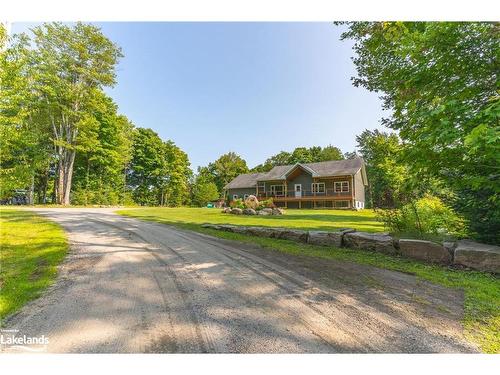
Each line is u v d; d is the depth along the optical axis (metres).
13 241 6.16
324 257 5.19
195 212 16.55
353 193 25.19
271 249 5.88
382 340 2.39
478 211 5.18
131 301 3.15
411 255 5.08
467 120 3.61
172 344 2.33
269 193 31.42
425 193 6.81
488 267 4.27
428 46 3.95
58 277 3.95
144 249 5.80
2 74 7.68
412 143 4.46
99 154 27.47
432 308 3.00
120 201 30.34
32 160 15.32
